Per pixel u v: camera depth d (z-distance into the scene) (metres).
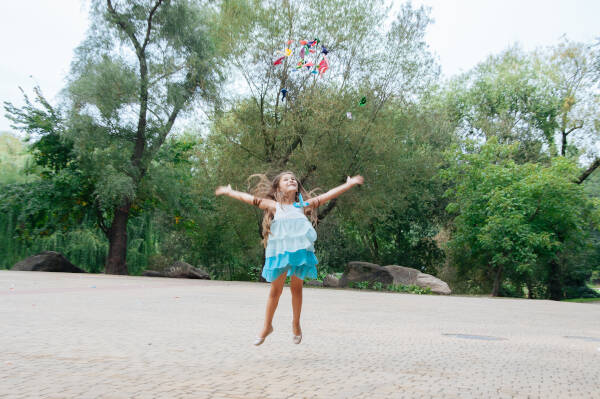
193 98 23.75
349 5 21.44
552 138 28.16
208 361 3.51
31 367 3.13
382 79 21.73
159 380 2.83
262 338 4.05
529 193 19.86
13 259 26.02
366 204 21.56
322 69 18.67
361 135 20.55
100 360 3.42
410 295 17.47
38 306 7.42
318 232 27.94
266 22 20.98
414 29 21.53
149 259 30.97
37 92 23.58
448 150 24.78
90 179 23.48
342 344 4.62
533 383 3.08
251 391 2.61
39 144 23.67
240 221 25.09
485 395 2.69
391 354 4.11
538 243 19.16
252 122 21.38
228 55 21.55
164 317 6.52
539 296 29.00
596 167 25.88
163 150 24.78
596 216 21.03
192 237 31.88
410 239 30.36
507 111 28.12
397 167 22.42
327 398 2.51
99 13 22.72
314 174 21.58
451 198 27.34
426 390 2.77
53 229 25.78
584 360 4.17
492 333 6.29
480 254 23.83
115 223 23.88
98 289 11.79
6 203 24.30
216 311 7.64
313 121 20.08
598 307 15.42
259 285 18.92
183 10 23.27
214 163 22.00
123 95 21.69
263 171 20.53
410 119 22.41
